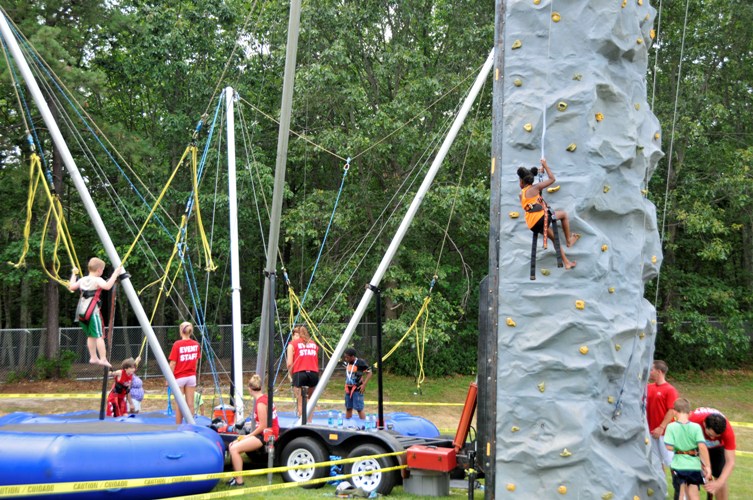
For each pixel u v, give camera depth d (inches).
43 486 280.4
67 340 940.6
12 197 914.7
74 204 1096.2
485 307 343.3
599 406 315.0
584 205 320.5
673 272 1010.1
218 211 925.8
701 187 957.2
